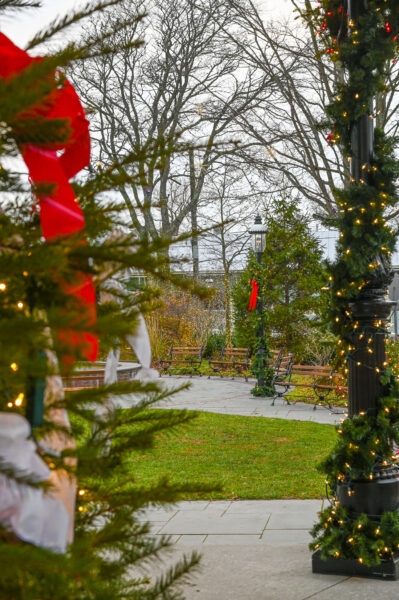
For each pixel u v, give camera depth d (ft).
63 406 4.70
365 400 17.97
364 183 17.72
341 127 18.19
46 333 3.88
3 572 3.30
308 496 25.38
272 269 75.56
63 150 5.60
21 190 4.97
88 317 3.71
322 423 41.98
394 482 17.72
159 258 5.02
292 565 17.99
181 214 83.97
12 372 3.80
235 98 68.49
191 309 83.20
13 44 4.66
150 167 5.75
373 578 16.92
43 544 4.13
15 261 3.84
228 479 28.25
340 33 18.28
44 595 3.87
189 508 24.25
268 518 22.71
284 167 55.67
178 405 50.44
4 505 3.97
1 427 4.12
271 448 34.58
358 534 17.11
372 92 17.48
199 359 79.41
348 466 17.56
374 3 17.15
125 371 44.73
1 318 4.35
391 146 18.10
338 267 18.03
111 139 80.53
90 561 3.69
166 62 79.51
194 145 5.80
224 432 39.34
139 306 5.52
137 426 5.70
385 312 17.99
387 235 17.63
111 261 4.75
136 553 5.41
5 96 3.32
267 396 54.85
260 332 56.29
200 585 16.52
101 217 5.38
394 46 17.57
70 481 4.66
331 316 18.33
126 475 5.46
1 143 4.07
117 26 5.32
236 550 19.31
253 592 16.02
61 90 4.86
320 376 53.06
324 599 15.56
